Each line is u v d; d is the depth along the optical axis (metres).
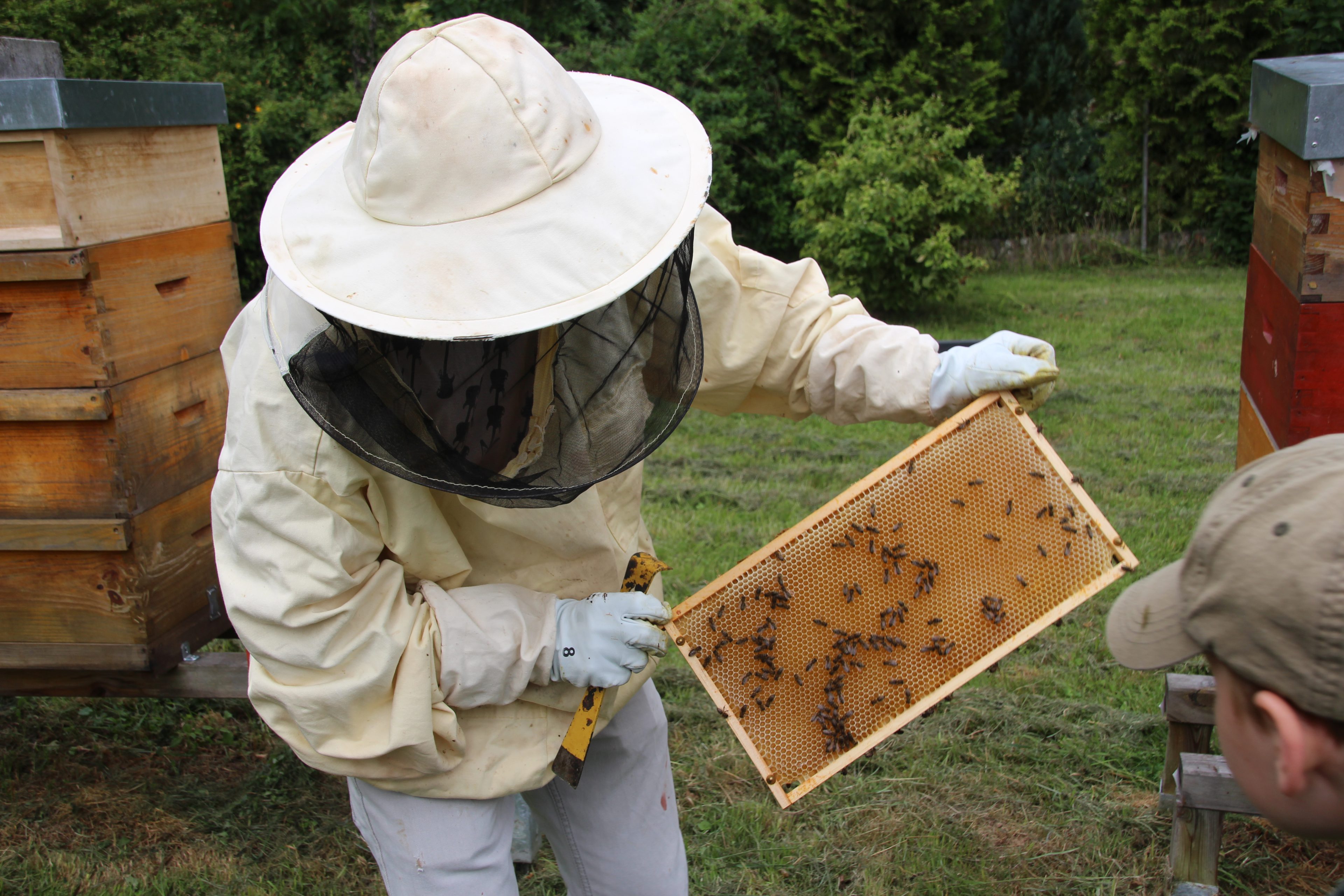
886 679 1.71
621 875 1.83
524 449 1.47
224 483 1.43
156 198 2.53
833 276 9.17
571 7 11.66
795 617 1.74
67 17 8.52
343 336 1.32
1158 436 5.71
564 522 1.57
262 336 1.44
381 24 9.45
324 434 1.38
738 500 4.98
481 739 1.56
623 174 1.33
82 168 2.29
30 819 2.82
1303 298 2.18
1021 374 1.60
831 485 5.21
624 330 1.47
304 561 1.39
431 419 1.35
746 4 11.20
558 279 1.25
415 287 1.24
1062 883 2.44
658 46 10.62
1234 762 0.83
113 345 2.38
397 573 1.50
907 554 1.70
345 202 1.37
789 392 1.84
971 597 1.67
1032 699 3.19
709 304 1.75
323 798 2.92
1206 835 2.31
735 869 2.54
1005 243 12.17
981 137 12.13
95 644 2.53
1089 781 2.82
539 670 1.51
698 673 1.74
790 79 11.30
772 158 11.32
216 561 1.48
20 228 2.29
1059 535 1.61
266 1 9.43
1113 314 9.07
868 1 11.14
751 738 1.76
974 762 2.93
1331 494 0.73
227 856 2.64
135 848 2.68
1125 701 3.19
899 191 8.55
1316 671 0.71
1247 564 0.76
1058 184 12.40
